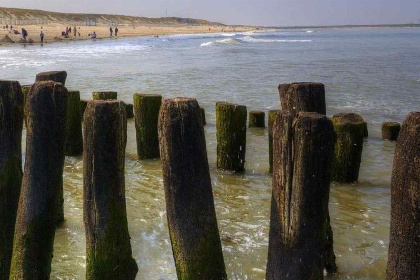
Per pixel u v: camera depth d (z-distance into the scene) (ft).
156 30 490.08
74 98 32.45
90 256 14.29
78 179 28.89
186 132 13.33
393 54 164.25
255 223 23.40
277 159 12.30
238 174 30.73
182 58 144.05
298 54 167.94
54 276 17.94
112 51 168.45
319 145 11.82
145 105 32.19
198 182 13.58
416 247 10.22
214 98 63.41
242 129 30.50
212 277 13.82
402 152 10.28
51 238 15.25
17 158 16.17
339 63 126.62
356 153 29.14
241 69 107.45
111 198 14.08
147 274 18.07
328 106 59.67
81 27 393.50
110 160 13.91
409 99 65.05
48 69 94.48
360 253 20.43
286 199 12.25
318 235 12.37
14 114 15.94
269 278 12.86
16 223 15.05
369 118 52.31
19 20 408.46
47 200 14.93
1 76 79.71
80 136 33.40
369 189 28.66
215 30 635.66
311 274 12.42
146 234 21.67
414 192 10.06
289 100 16.38
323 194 12.21
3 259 15.97
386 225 23.49
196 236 13.62
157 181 28.99
